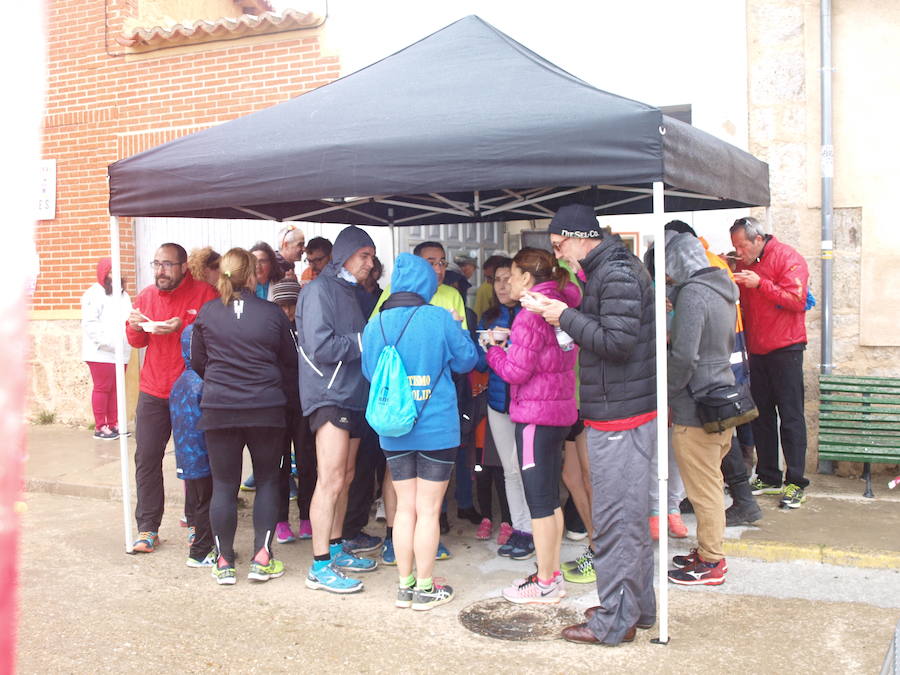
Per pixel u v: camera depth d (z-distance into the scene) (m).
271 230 8.41
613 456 3.61
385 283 7.45
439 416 4.06
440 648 3.73
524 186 3.72
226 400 4.41
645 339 3.61
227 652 3.73
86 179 8.91
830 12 6.13
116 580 4.69
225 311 4.46
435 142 3.85
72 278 9.05
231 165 4.36
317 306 4.35
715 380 4.04
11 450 0.34
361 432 4.75
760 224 5.89
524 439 4.05
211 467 4.60
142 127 8.64
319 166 4.11
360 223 6.64
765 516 5.32
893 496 5.77
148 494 5.21
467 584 4.56
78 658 3.66
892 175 6.12
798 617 4.00
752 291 5.65
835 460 5.89
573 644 3.73
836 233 6.29
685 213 6.55
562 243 3.68
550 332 3.90
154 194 4.66
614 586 3.70
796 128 6.29
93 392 8.43
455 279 5.65
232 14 11.93
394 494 4.88
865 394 5.87
